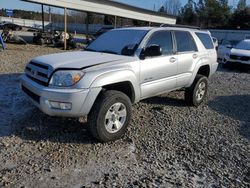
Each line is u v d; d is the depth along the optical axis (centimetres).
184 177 380
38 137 467
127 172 384
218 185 368
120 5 3170
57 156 412
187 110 669
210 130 555
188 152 454
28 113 565
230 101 787
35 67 466
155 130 534
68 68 428
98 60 469
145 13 3725
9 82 801
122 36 576
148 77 526
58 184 346
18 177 355
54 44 2259
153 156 433
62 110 424
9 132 478
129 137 493
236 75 1269
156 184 359
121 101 464
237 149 476
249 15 6362
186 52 636
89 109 435
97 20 7538
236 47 1526
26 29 5088
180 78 616
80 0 2519
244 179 386
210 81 1078
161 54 552
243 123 610
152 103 700
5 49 1703
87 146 448
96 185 350
